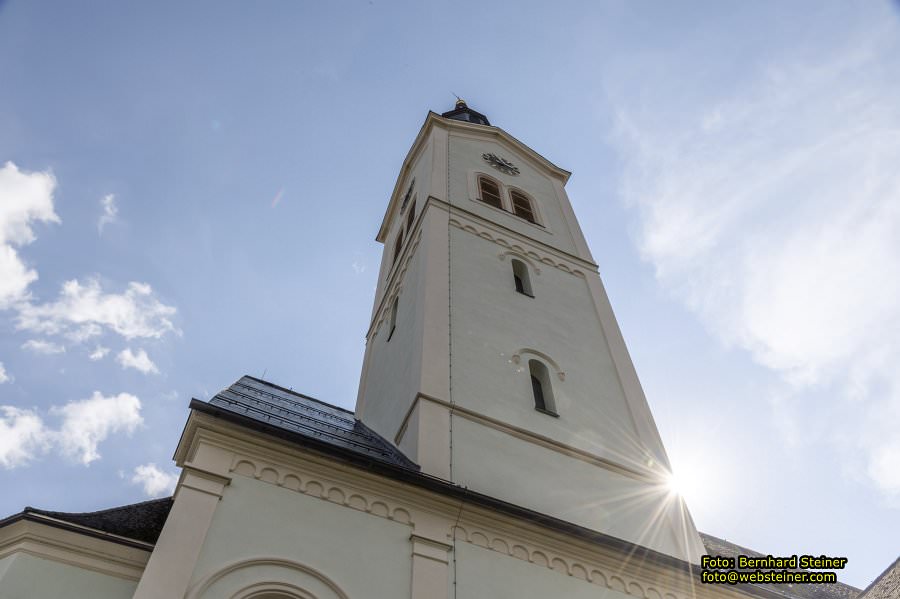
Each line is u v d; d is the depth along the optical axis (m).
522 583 13.92
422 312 21.20
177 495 12.45
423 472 15.74
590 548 15.13
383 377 23.39
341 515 13.45
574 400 20.50
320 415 20.41
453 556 13.72
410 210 31.06
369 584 12.56
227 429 13.60
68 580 11.60
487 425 18.06
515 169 34.22
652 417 21.20
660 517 17.86
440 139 33.25
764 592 16.27
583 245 29.47
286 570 12.20
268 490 13.23
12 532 11.87
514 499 16.28
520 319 22.89
